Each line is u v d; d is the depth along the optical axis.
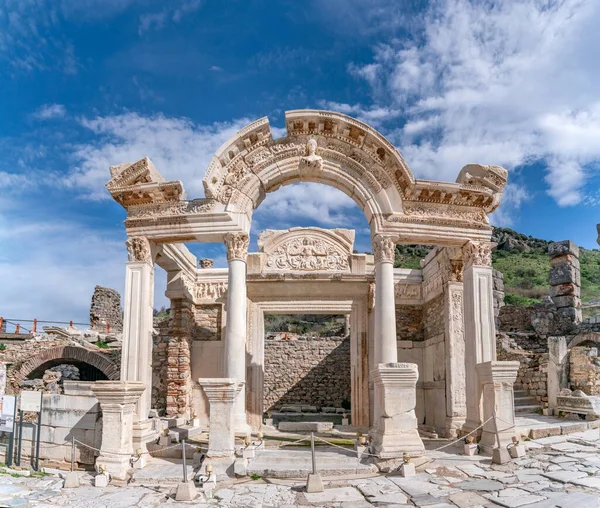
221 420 11.03
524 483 9.66
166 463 12.00
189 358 18.81
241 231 13.88
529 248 61.72
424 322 19.36
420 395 18.95
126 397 11.45
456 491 9.38
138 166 14.30
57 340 24.36
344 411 26.70
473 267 14.34
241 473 10.61
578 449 11.90
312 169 14.41
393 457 10.98
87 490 10.21
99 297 32.34
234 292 13.59
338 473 10.68
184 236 14.17
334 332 36.31
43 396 13.05
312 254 19.36
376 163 14.44
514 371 12.30
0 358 23.52
